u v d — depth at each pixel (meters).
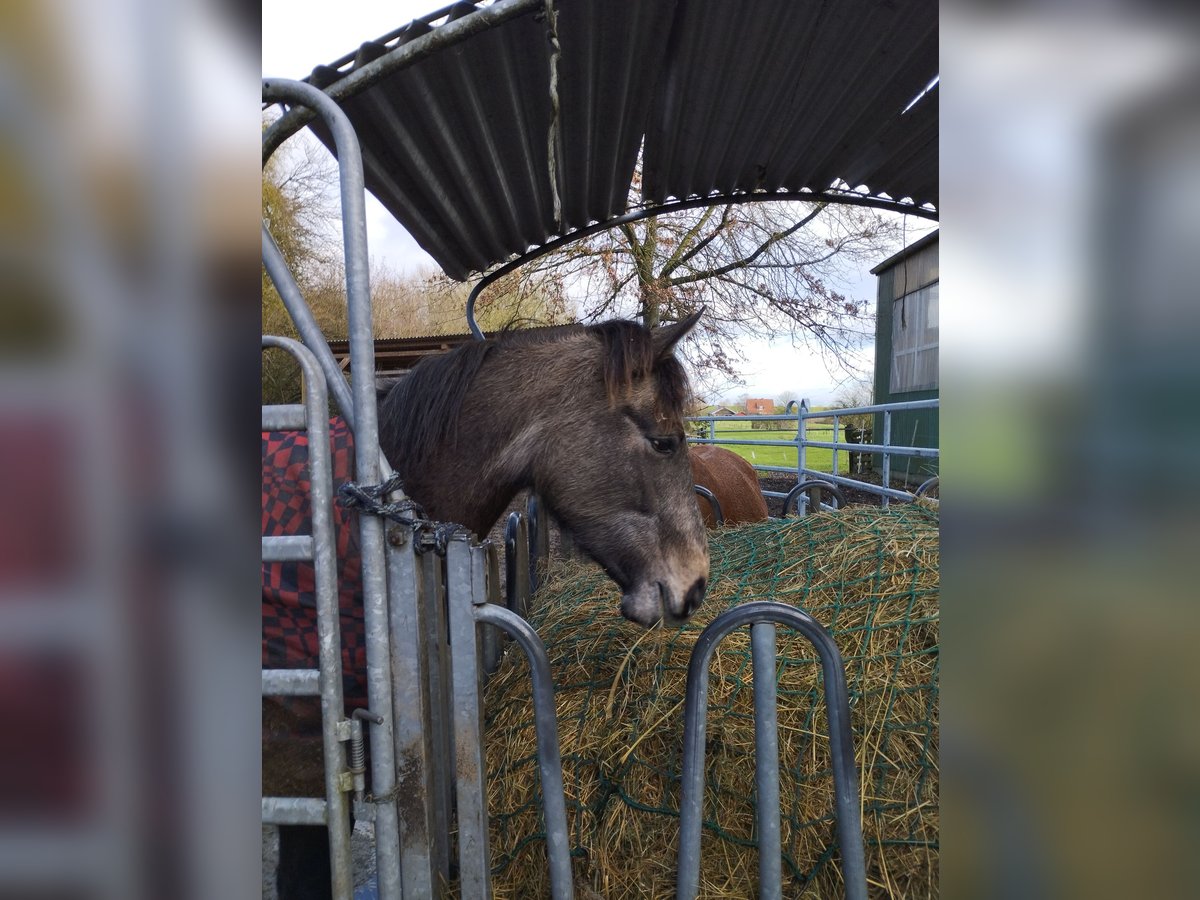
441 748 1.37
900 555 2.25
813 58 2.32
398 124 2.20
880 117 2.66
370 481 1.19
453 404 1.87
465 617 1.26
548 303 10.89
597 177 3.09
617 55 2.24
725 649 1.98
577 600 2.65
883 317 11.83
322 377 1.17
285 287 1.22
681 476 1.92
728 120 2.72
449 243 3.23
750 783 1.68
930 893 1.50
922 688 1.77
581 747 1.79
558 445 1.88
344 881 1.22
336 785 1.20
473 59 2.08
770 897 1.33
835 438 6.27
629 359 1.79
